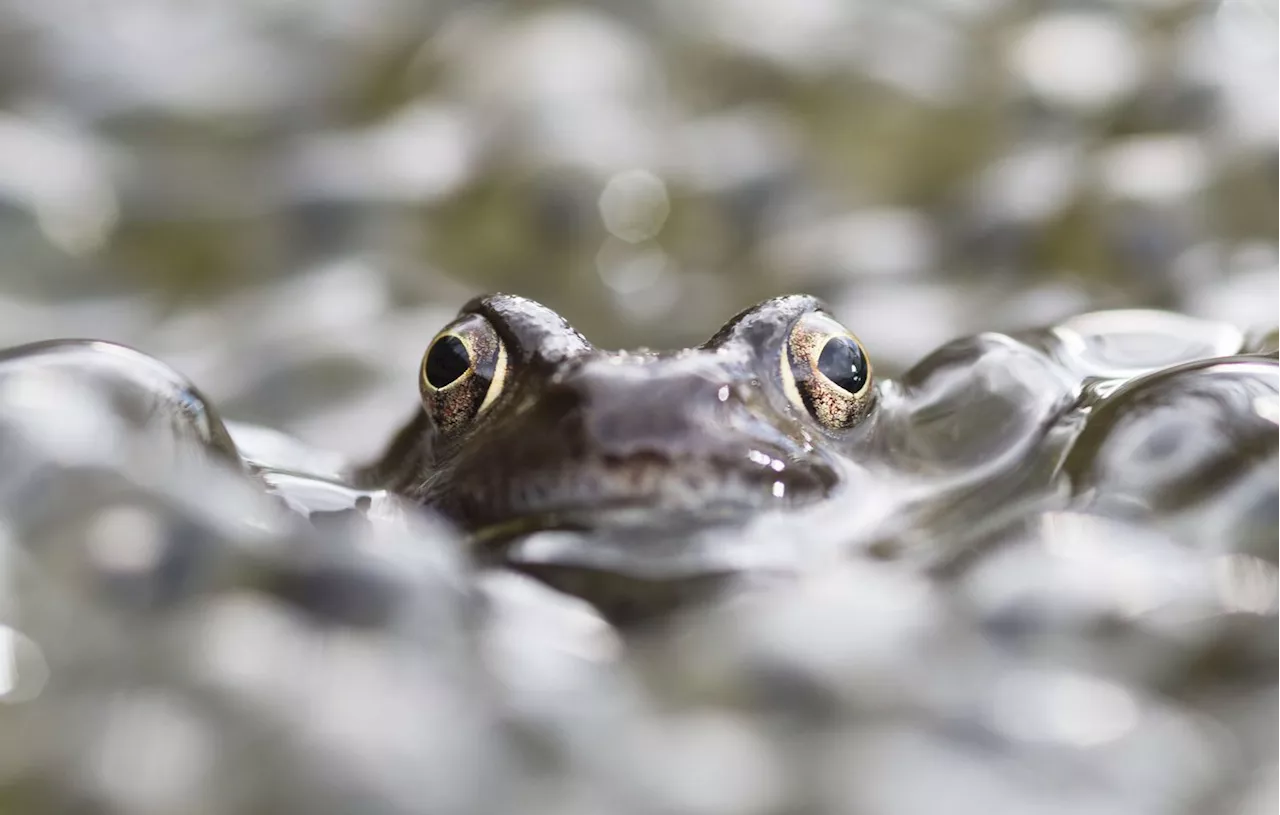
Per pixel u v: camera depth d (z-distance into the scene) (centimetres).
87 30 46
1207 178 34
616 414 26
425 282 37
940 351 28
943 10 45
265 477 27
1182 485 26
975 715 25
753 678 25
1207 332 29
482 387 26
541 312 27
